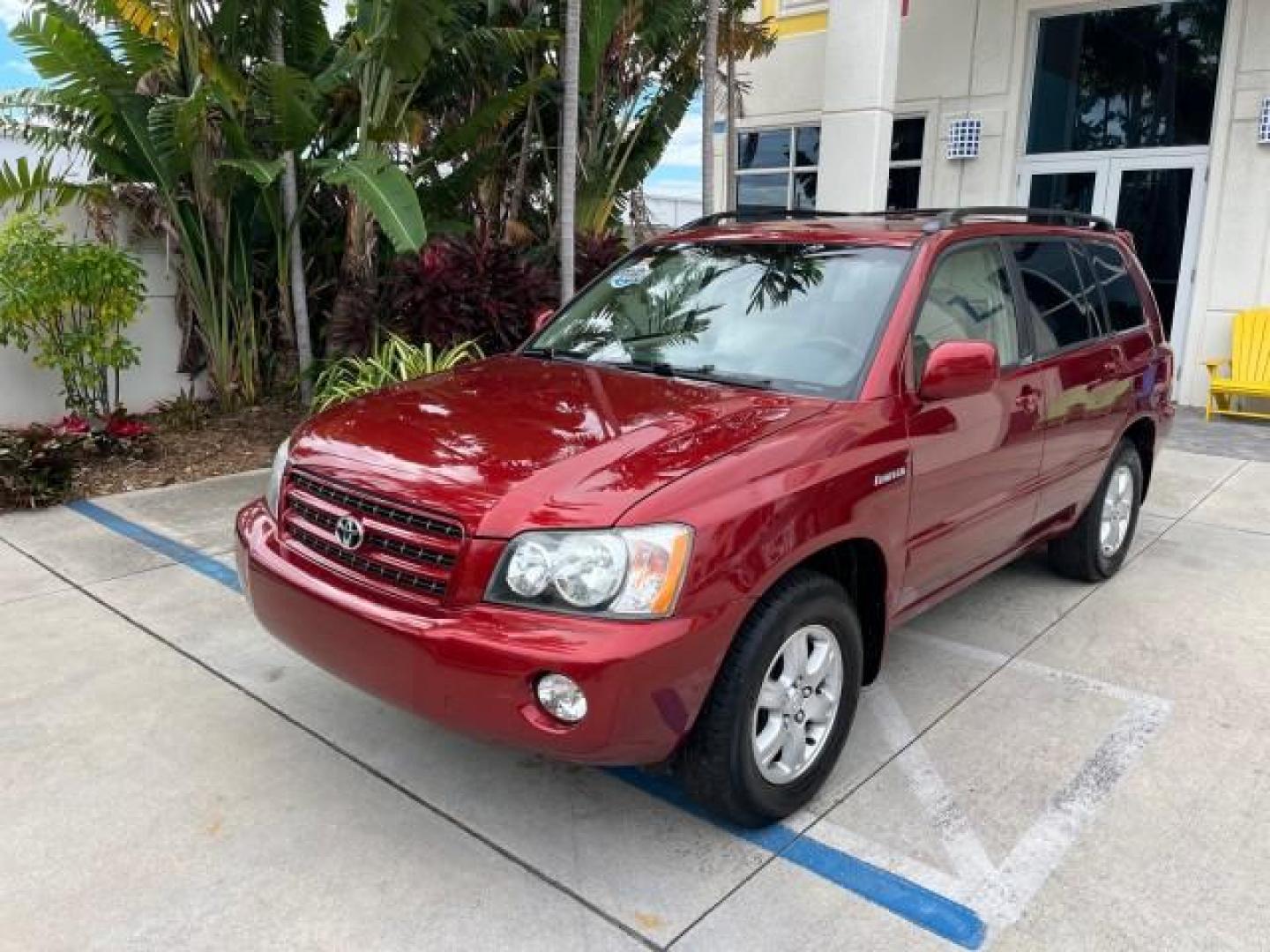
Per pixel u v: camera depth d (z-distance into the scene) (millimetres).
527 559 2688
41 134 7816
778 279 4008
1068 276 4875
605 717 2598
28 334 7766
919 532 3562
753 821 3088
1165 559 5801
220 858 2959
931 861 3006
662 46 9969
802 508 2967
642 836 3115
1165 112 10648
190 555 5508
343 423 3459
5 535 5848
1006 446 4043
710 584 2721
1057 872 2957
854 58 10719
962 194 11977
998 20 11344
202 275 8688
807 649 3162
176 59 7836
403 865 2947
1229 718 3900
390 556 2924
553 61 9219
